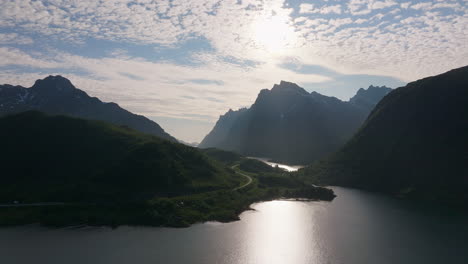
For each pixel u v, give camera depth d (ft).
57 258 356.18
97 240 412.98
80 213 487.61
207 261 357.82
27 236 421.18
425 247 410.52
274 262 361.10
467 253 390.83
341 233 464.24
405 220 539.70
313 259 370.73
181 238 430.20
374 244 419.33
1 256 359.25
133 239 420.77
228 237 439.22
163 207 519.60
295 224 507.30
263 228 483.92
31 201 525.75
